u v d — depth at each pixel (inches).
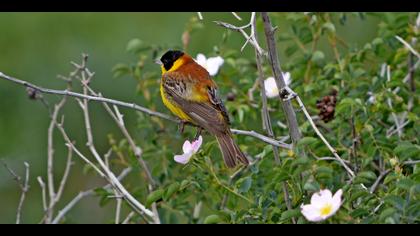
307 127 443.8
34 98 475.8
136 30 658.8
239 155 420.5
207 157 395.5
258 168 397.7
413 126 434.3
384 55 468.8
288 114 388.5
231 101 488.1
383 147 405.1
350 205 360.2
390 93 430.3
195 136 463.5
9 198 631.8
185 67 478.6
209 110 453.4
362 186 366.3
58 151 637.9
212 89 463.5
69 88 466.3
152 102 507.8
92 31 661.3
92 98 410.9
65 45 657.0
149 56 636.1
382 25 468.8
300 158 351.6
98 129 638.5
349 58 470.3
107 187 501.4
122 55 650.8
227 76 498.6
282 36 497.0
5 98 641.6
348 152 424.5
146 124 501.0
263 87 395.2
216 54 503.8
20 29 661.3
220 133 431.8
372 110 428.5
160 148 485.4
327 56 617.6
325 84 460.8
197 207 478.3
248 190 386.3
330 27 471.5
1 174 625.9
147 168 484.1
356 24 631.8
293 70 488.1
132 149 475.2
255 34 387.2
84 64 447.8
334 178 409.4
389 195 336.5
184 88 464.4
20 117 639.8
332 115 442.0
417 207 329.7
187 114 458.3
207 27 645.3
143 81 507.5
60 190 471.8
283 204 378.6
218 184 403.2
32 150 637.3
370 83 460.8
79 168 641.0
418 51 473.4
